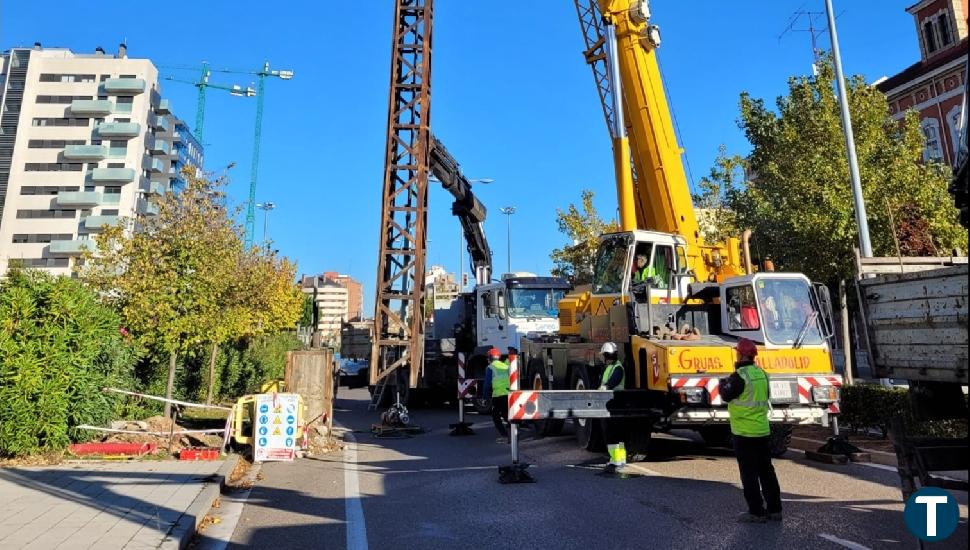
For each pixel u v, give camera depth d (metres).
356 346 27.38
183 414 15.94
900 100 32.50
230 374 21.84
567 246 29.33
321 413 13.04
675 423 8.84
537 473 9.15
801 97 15.73
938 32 31.59
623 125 11.98
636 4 12.16
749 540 5.61
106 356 11.22
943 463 5.07
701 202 24.94
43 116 82.38
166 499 7.00
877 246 14.23
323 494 8.05
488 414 18.34
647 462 9.67
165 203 13.61
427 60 17.27
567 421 14.66
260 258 24.19
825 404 8.62
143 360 14.20
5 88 82.50
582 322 11.92
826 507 6.68
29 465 8.84
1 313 8.93
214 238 13.98
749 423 6.23
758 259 12.11
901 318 5.35
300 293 31.33
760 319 9.01
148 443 10.46
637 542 5.66
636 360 9.56
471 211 21.27
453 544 5.78
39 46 88.44
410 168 16.77
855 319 17.16
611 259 11.34
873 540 5.50
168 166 89.88
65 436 9.42
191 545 5.83
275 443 10.37
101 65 83.69
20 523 5.95
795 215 14.45
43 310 9.30
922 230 14.23
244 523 6.62
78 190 80.25
